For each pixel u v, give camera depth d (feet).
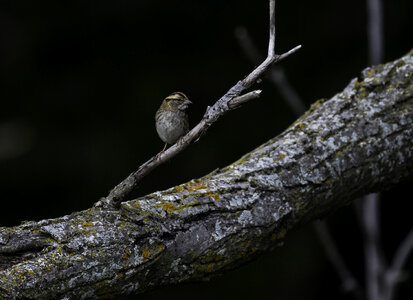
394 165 17.01
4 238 12.65
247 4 42.57
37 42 43.42
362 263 40.22
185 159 41.09
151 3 42.80
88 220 13.41
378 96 17.44
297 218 15.87
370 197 20.48
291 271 39.58
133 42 43.39
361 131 16.76
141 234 13.43
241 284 39.34
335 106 17.42
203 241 14.23
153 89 42.80
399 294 38.96
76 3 43.14
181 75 42.78
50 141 42.80
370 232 20.33
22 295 11.96
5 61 43.73
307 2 42.45
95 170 41.60
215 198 14.78
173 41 43.21
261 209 15.12
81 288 12.67
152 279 13.83
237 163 16.22
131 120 42.47
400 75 17.76
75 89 43.42
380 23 21.04
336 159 16.31
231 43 42.60
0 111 43.88
